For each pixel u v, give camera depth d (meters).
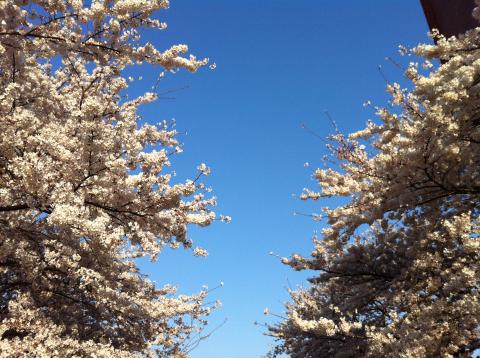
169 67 7.64
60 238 7.89
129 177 7.57
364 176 9.23
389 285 11.43
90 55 7.65
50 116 8.05
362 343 12.07
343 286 13.07
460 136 7.07
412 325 7.63
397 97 7.47
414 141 7.04
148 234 9.04
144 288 12.66
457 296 8.39
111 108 8.36
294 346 14.58
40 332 6.36
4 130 6.03
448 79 6.13
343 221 10.08
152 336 10.55
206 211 8.66
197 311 11.72
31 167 5.81
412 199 8.30
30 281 8.15
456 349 7.21
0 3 6.47
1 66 7.58
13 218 7.00
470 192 7.98
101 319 10.47
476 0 6.49
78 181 6.46
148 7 6.98
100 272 8.66
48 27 7.23
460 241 8.47
